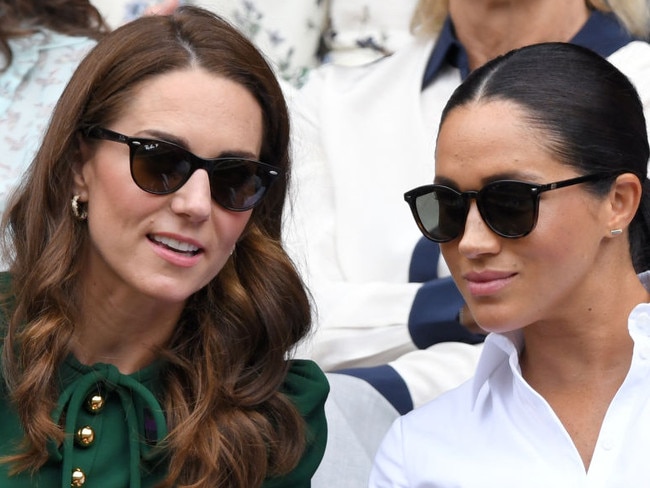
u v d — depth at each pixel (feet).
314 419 30.81
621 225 26.53
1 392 28.37
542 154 25.80
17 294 28.55
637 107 27.22
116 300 28.40
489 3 42.14
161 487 27.94
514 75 26.53
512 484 27.25
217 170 27.02
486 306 26.55
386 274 42.09
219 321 29.84
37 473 27.63
